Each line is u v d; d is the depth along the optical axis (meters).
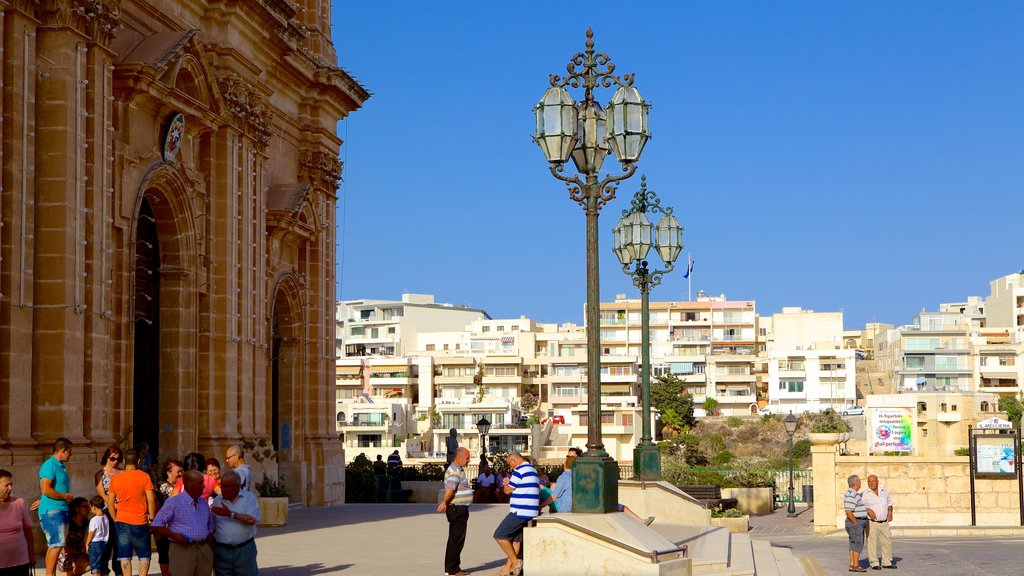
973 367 161.38
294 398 38.72
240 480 14.35
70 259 23.86
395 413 130.25
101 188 25.19
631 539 15.09
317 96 39.75
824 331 176.88
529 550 15.15
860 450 116.44
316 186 39.69
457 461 18.31
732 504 41.41
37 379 23.41
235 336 32.06
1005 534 34.12
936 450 125.94
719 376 164.38
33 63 23.48
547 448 103.31
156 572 18.83
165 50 27.84
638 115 16.70
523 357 153.62
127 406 26.80
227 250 31.78
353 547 22.91
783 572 22.30
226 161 31.84
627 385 150.38
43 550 22.33
